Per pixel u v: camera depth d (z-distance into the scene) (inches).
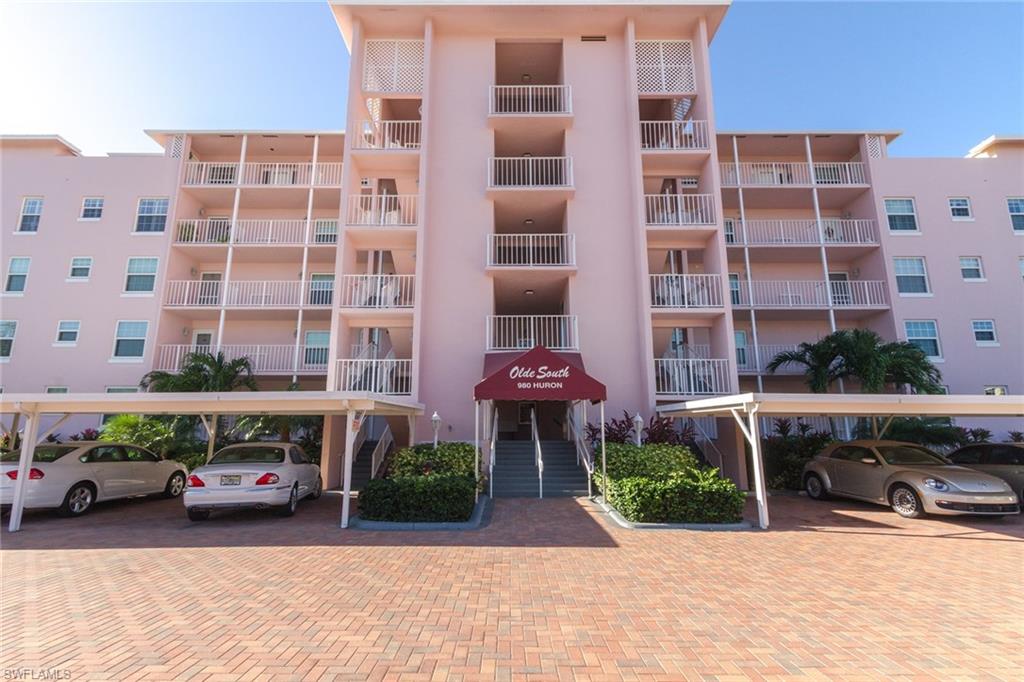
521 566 256.2
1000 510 360.5
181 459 589.0
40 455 402.3
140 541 311.3
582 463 545.0
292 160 852.6
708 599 208.2
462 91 681.6
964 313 755.4
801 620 186.2
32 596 209.9
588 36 706.2
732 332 603.5
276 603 202.8
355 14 662.5
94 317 746.8
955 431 614.9
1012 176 793.6
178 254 781.3
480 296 625.6
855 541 313.4
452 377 605.0
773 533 335.9
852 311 765.3
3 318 744.3
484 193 652.7
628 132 669.3
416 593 214.8
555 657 156.4
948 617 189.3
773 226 810.8
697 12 672.4
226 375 642.8
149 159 791.1
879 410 376.2
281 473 378.6
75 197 782.5
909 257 771.4
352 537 323.0
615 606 199.9
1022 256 770.2
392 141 722.2
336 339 593.0
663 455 470.9
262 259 819.4
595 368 613.9
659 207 699.4
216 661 152.6
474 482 415.5
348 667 149.4
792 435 652.7
